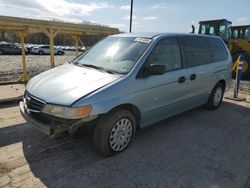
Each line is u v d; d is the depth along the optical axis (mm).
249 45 12844
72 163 3213
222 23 13500
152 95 3750
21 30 8312
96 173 3012
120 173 3033
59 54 34531
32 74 11898
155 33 4281
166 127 4645
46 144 3709
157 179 2943
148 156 3480
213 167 3260
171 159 3426
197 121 5055
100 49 4332
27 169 3037
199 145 3916
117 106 3305
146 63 3648
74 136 3121
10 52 30359
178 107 4488
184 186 2830
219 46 5781
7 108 5426
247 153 3705
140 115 3682
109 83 3205
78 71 3680
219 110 5918
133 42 4047
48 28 8633
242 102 6812
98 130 3219
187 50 4582
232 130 4633
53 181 2822
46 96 3088
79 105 2871
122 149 3520
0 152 3424
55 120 3008
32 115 3271
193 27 11867
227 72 5930
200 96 5109
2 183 2744
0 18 7434
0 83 7965
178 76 4215
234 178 3021
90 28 10086
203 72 4930
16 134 4027
